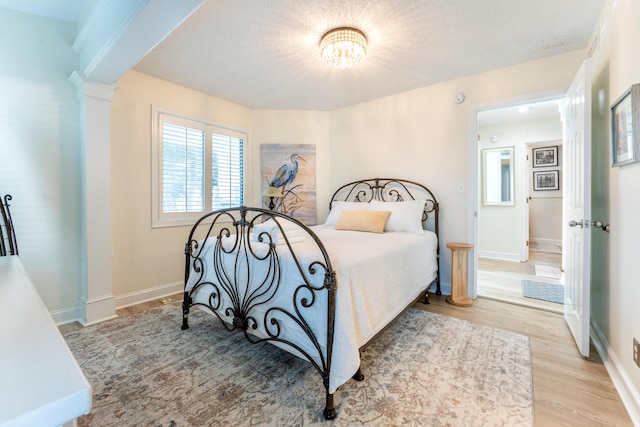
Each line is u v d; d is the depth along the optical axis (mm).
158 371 1703
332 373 1352
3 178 2129
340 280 1463
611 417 1329
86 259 2373
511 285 3441
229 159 3699
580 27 2125
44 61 2279
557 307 2732
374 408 1389
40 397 348
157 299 2969
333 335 1396
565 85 2506
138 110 2842
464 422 1298
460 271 2863
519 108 4086
